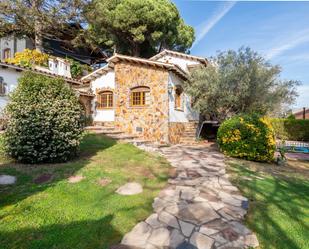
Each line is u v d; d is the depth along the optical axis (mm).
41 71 10516
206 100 10508
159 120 10406
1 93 9430
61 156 5609
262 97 9883
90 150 7199
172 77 10820
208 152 8844
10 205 3426
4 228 2854
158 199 4039
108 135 9805
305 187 5270
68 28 17016
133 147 8281
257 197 4383
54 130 5398
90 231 2904
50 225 2986
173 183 4945
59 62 14375
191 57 13992
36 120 5184
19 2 13180
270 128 7867
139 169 5742
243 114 8906
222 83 9898
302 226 3340
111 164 5863
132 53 20219
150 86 10688
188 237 2881
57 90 5715
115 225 3088
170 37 19281
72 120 5738
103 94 12758
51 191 3982
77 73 16484
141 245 2682
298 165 8148
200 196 4258
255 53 10125
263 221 3426
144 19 17297
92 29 18641
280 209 3902
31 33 15562
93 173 5000
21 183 4234
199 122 13930
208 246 2711
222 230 3082
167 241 2779
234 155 8039
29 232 2811
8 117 5281
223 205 3898
